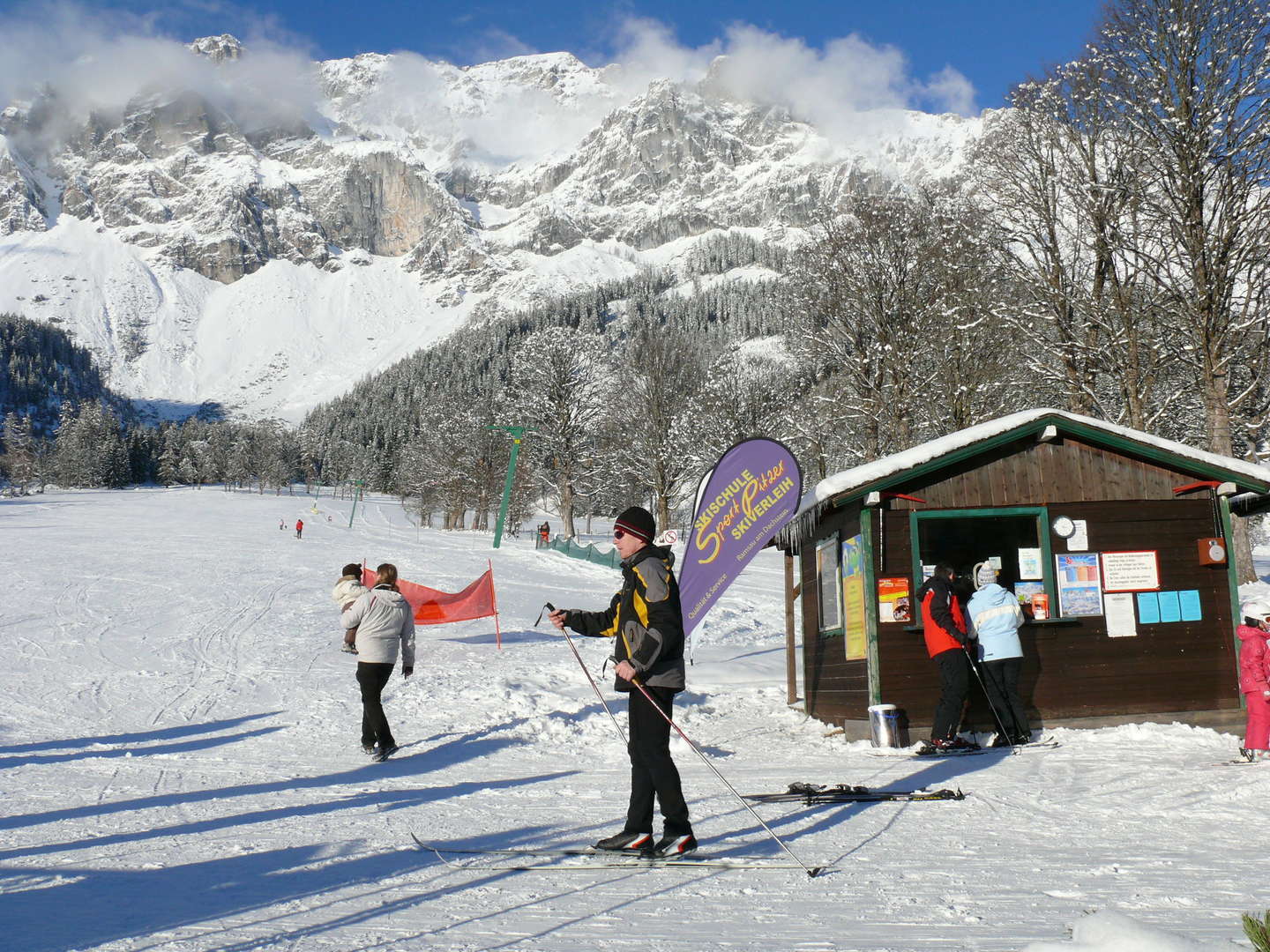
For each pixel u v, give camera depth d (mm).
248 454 168500
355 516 94000
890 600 9688
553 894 4129
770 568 40844
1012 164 22141
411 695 12711
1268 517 40594
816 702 11078
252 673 15461
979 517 9930
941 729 8828
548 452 62438
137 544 45375
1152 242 19719
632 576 5082
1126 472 10164
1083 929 2770
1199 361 19469
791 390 44781
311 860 4902
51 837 5695
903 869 4449
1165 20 18359
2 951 3363
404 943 3402
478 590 19359
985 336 25422
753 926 3551
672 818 4902
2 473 155250
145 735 10555
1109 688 9750
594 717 10969
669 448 49156
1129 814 5648
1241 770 6992
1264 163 18000
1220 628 9977
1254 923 2084
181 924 3709
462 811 6398
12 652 17453
